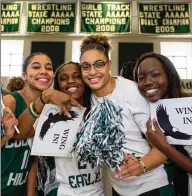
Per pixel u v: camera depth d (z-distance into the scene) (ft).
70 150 3.46
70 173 3.68
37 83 3.77
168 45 20.33
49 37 20.72
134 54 20.18
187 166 3.49
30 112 3.46
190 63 20.27
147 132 3.55
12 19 20.02
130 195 3.58
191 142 3.52
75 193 3.66
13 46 20.84
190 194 3.76
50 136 3.47
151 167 3.38
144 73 3.57
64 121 3.50
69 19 19.92
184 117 3.58
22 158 3.74
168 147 3.47
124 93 3.59
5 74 20.51
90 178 3.69
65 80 3.93
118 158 3.09
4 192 3.67
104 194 3.95
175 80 3.70
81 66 3.66
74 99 3.79
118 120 3.15
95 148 3.05
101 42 3.82
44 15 19.95
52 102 3.45
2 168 3.61
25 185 4.09
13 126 3.33
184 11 19.27
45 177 4.14
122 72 4.70
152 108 3.63
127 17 19.62
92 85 3.60
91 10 19.77
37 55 3.86
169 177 3.67
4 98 3.58
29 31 19.89
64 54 20.53
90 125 3.12
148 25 19.38
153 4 19.42
